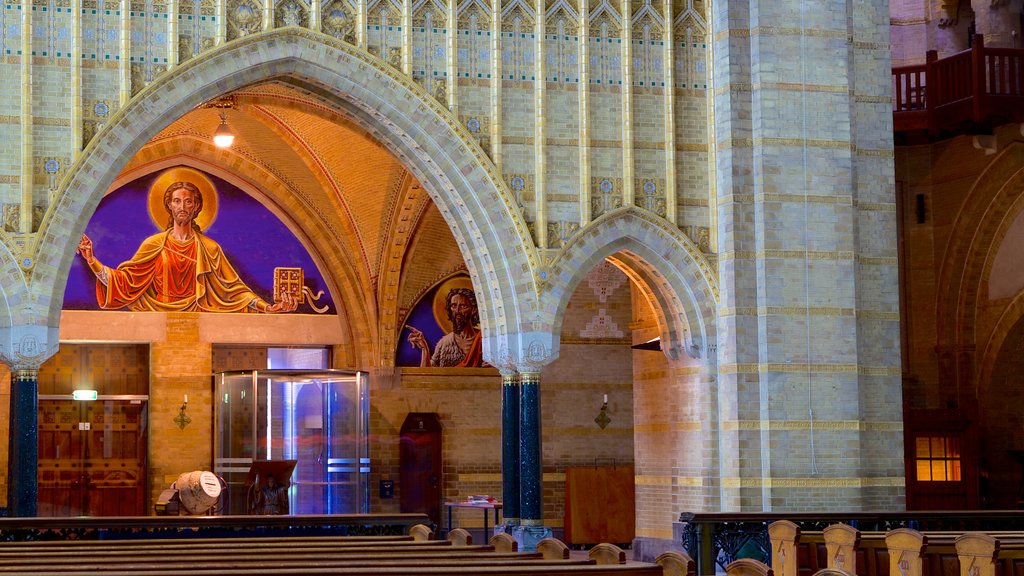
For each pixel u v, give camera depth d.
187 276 36.06
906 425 36.28
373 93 28.25
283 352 37.69
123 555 17.50
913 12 38.34
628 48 29.64
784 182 29.47
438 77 28.73
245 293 36.53
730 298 29.34
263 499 31.58
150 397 35.44
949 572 20.14
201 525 23.47
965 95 34.12
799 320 29.34
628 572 14.54
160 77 26.95
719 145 29.86
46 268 26.27
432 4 28.78
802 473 29.06
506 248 28.89
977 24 37.19
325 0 28.09
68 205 26.44
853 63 30.59
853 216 29.91
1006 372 36.88
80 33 26.64
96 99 26.73
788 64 29.69
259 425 32.50
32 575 13.91
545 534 28.80
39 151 26.39
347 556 17.33
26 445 26.09
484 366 38.53
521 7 29.31
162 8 27.20
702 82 30.20
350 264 37.28
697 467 29.98
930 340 37.47
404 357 37.88
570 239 29.11
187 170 36.09
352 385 33.38
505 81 29.12
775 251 29.34
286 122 35.06
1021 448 37.28
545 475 37.69
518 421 29.23
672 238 29.62
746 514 24.78
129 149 26.86
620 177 29.50
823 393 29.33
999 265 36.31
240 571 14.28
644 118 29.80
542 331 28.88
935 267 37.41
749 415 29.17
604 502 37.47
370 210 36.69
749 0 29.88
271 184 36.56
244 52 27.44
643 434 32.31
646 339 32.31
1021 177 35.22
